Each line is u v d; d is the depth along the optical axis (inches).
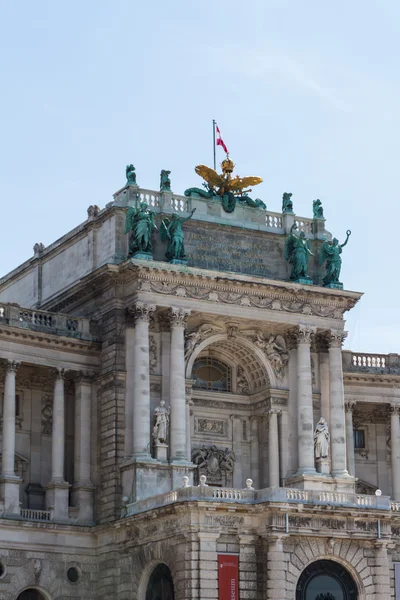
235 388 4596.5
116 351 4237.2
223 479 4485.7
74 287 4451.3
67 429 4352.9
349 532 3880.4
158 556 3860.7
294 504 3777.1
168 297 4247.0
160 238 4347.9
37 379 4370.1
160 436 4156.0
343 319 4552.2
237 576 3745.1
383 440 4965.6
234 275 4330.7
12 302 4687.5
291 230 4591.5
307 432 4387.3
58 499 4165.8
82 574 4133.9
